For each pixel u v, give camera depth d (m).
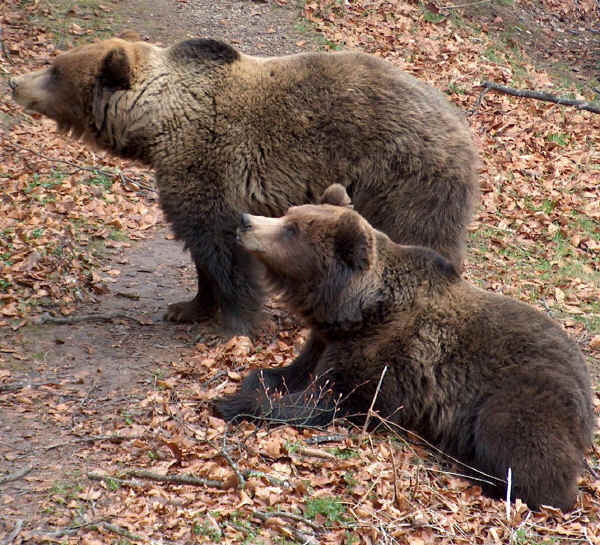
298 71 11.62
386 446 9.39
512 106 23.27
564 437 8.75
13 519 7.66
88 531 7.59
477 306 9.55
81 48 12.24
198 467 8.73
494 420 8.92
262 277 12.10
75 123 12.36
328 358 9.84
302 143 11.43
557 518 8.73
